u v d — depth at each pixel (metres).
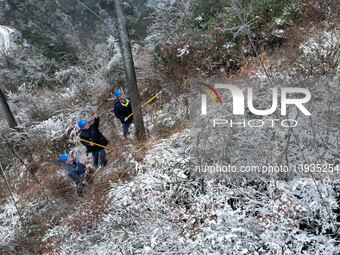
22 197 7.24
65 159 6.27
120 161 6.39
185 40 7.53
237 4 7.85
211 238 3.84
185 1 9.43
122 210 4.92
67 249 4.98
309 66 5.35
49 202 6.74
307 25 6.51
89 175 6.60
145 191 5.09
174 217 4.36
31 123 9.55
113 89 9.23
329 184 4.10
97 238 4.95
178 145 5.68
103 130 8.10
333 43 5.61
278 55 6.27
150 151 5.83
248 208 4.22
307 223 3.88
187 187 4.91
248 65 6.60
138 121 6.16
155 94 7.72
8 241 6.16
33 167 8.05
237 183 4.52
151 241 4.09
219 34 7.27
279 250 3.55
